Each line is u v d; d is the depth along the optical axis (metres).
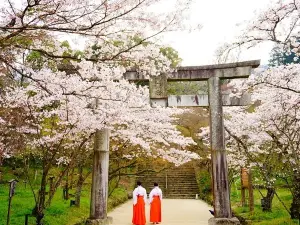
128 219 12.95
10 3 4.66
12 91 8.28
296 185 8.57
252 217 11.38
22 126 8.20
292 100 8.45
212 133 10.63
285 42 6.72
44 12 4.73
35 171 18.77
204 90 29.19
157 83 10.81
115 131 12.81
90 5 4.91
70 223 10.38
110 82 8.76
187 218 13.35
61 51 6.16
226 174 10.32
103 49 6.57
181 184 26.91
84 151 12.64
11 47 5.20
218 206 10.11
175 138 14.61
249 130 12.23
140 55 6.67
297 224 8.70
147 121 12.64
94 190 10.43
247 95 10.84
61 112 9.16
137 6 5.35
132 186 26.34
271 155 10.69
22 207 12.44
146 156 16.52
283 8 6.59
